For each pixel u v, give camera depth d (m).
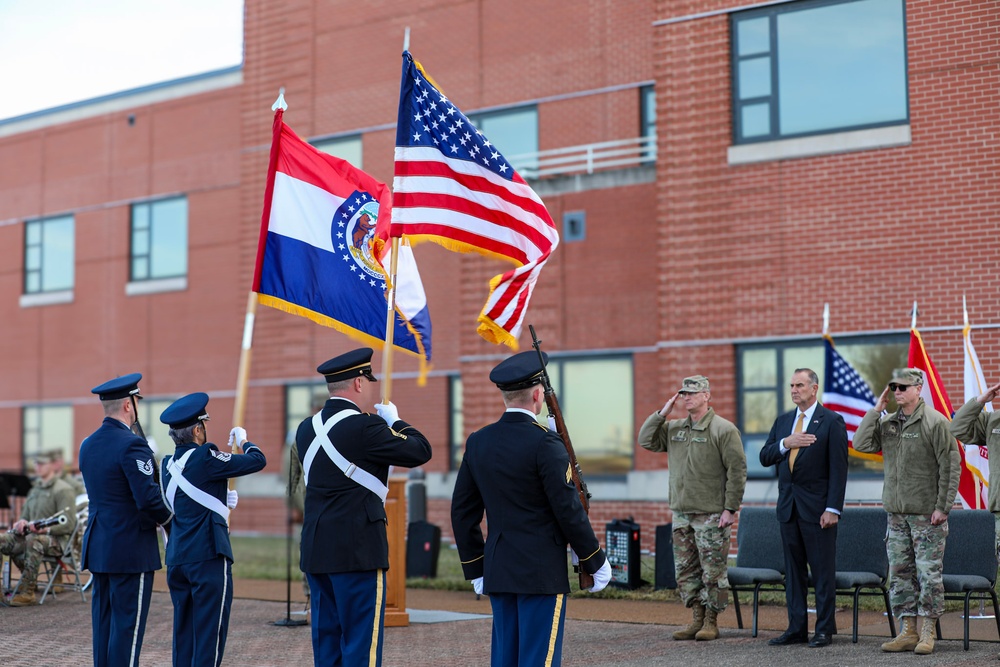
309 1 25.64
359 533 7.23
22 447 30.95
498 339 9.33
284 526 25.62
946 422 9.60
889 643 9.67
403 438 7.33
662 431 11.14
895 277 16.59
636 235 20.55
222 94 28.08
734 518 10.52
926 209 16.44
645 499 19.50
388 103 24.39
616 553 14.48
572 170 22.05
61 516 13.74
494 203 9.45
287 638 11.07
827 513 9.96
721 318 17.80
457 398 23.84
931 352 16.31
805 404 10.32
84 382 29.94
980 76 16.16
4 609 13.45
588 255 21.06
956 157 16.27
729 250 17.78
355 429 7.24
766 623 11.62
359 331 9.54
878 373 16.75
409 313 9.77
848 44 17.17
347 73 25.03
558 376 21.45
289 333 25.89
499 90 23.30
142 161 29.33
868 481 16.81
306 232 9.40
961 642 10.13
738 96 17.88
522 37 23.09
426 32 24.16
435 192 9.20
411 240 9.03
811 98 17.38
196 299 28.11
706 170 18.00
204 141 28.30
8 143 31.77
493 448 6.58
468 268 21.91
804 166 17.30
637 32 21.81
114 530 8.09
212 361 27.69
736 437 10.59
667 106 18.38
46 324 30.77
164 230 29.00
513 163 22.97
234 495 8.32
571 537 6.44
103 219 29.94
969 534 10.26
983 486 12.57
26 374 30.95
